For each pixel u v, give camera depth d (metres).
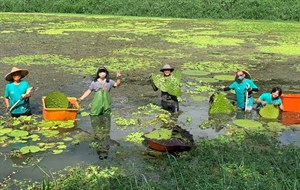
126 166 5.79
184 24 26.16
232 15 30.98
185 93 9.89
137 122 7.74
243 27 24.86
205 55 15.14
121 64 13.13
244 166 5.65
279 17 30.41
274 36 20.92
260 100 8.62
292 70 12.81
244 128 7.49
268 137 7.06
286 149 6.37
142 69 12.54
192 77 11.56
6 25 23.59
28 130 7.17
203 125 7.62
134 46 16.86
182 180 5.17
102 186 5.09
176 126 7.21
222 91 10.16
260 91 10.26
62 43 17.31
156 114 8.26
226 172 5.48
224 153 6.18
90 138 6.89
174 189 5.05
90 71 11.99
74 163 5.89
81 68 12.41
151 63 13.45
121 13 32.34
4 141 6.67
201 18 30.88
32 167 5.76
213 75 11.92
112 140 6.82
